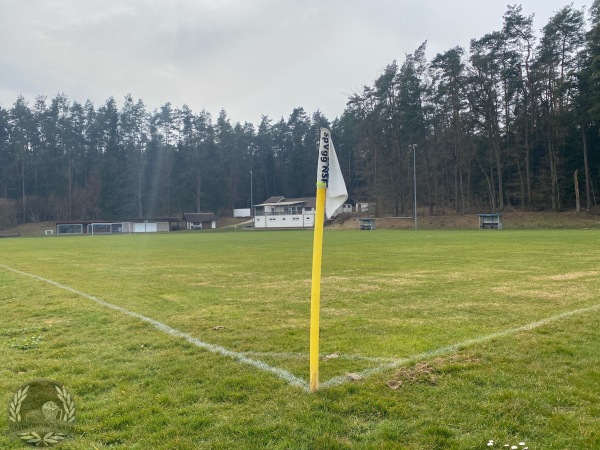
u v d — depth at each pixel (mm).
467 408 3525
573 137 53156
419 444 3002
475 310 7324
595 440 2998
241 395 3877
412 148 60750
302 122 102938
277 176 104250
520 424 3250
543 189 55562
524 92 55156
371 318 6910
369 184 71562
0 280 12672
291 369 4539
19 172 84250
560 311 7070
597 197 54000
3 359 5043
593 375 4172
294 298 8906
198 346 5480
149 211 89000
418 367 4438
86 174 88688
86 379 4336
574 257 16078
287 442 3053
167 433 3215
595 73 45156
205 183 92562
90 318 7254
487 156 58781
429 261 15492
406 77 61531
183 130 93875
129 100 92000
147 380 4301
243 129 107000
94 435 3230
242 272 13594
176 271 14133
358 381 4141
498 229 47344
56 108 89438
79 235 68250
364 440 3076
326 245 25516
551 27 52188
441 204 64625
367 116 67125
